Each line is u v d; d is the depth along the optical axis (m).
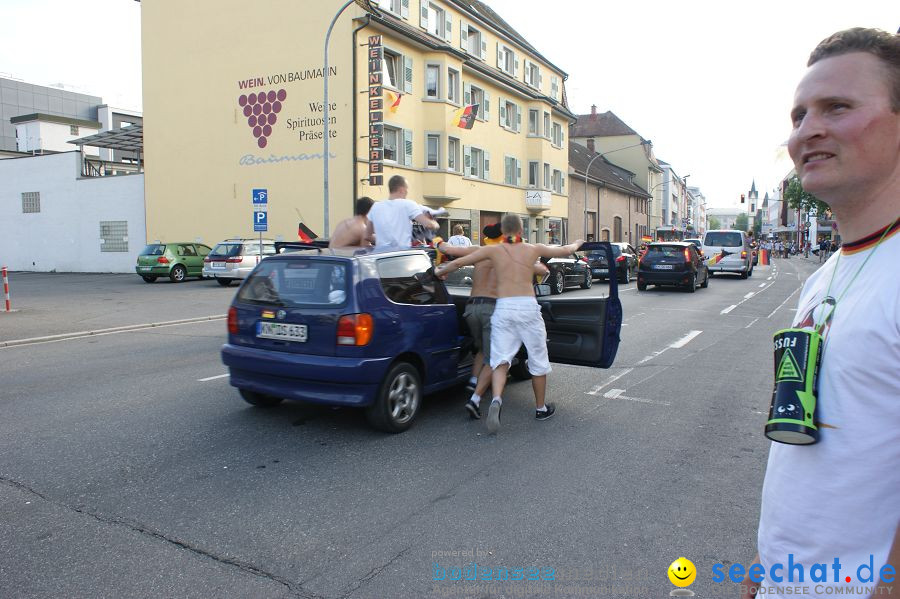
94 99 59.25
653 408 6.01
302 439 5.07
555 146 38.47
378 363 4.94
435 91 26.19
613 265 5.90
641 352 9.03
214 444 4.95
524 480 4.18
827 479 1.27
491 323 5.25
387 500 3.86
